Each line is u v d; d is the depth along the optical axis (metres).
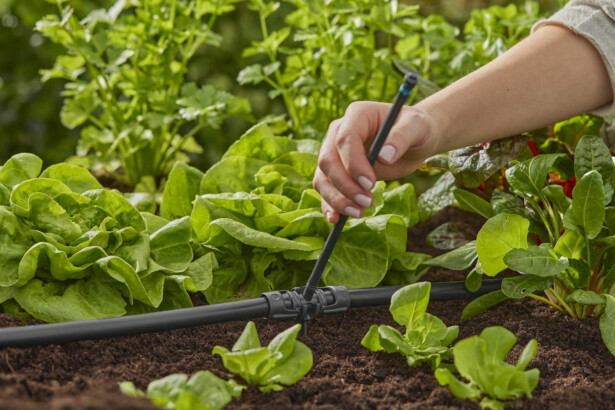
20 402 1.05
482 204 1.63
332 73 2.16
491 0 3.13
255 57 3.46
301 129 2.31
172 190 1.76
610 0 1.44
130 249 1.49
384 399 1.25
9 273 1.40
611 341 1.36
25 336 1.26
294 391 1.25
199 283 1.52
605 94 1.46
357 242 1.67
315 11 2.31
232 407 1.18
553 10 2.96
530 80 1.39
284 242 1.51
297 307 1.42
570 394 1.25
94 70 2.28
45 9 3.30
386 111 1.31
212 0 2.27
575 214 1.42
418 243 2.09
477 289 1.57
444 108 1.33
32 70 3.51
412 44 2.43
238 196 1.59
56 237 1.45
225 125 3.30
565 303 1.57
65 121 2.40
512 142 1.62
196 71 3.44
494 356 1.25
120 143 2.38
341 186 1.25
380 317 1.59
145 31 2.21
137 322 1.33
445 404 1.23
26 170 1.60
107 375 1.24
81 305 1.42
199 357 1.35
